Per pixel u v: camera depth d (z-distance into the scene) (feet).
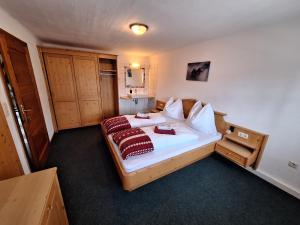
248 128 7.18
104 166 7.39
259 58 6.43
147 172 5.52
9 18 5.75
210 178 6.75
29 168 5.88
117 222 4.60
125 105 15.85
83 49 12.37
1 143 4.00
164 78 13.43
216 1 4.42
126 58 14.56
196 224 4.62
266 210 5.20
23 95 5.90
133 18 5.93
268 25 5.99
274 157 6.32
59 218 3.53
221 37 7.93
